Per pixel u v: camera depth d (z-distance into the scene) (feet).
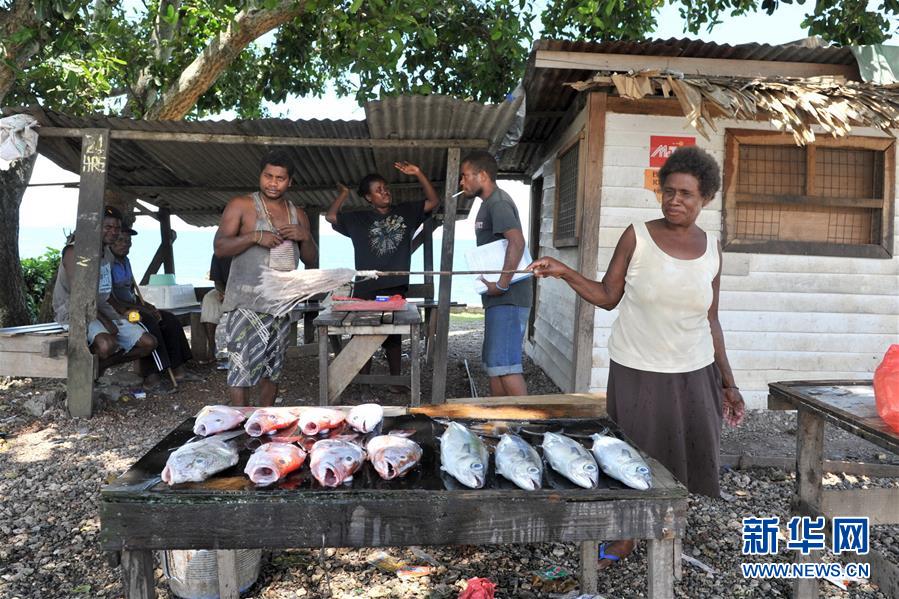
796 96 14.94
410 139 17.07
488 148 17.37
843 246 18.69
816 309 18.85
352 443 6.60
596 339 18.52
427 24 26.89
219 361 24.20
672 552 6.04
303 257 13.64
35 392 19.26
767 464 13.97
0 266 24.06
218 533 5.77
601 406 9.99
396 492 5.83
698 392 8.50
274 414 7.53
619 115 18.13
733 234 18.54
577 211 19.27
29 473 13.12
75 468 13.42
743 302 18.76
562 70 17.57
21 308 24.71
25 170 24.02
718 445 8.73
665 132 18.21
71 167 21.81
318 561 9.60
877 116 14.89
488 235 13.60
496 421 8.13
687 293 8.18
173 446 7.06
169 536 5.76
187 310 24.61
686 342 8.43
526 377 24.34
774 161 18.69
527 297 13.58
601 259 18.42
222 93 31.45
